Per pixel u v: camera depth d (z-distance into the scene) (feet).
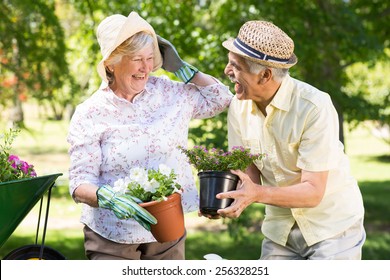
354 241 16.49
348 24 39.58
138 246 16.74
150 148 16.07
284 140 15.89
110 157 15.89
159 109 16.60
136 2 39.40
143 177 14.82
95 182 15.71
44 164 83.76
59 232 48.91
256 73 15.29
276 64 15.16
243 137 16.71
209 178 14.85
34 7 41.47
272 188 15.03
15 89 44.80
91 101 16.14
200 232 50.65
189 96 17.30
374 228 52.26
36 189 15.71
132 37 15.70
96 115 15.98
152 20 38.52
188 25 39.50
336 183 16.30
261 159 15.96
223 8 40.01
